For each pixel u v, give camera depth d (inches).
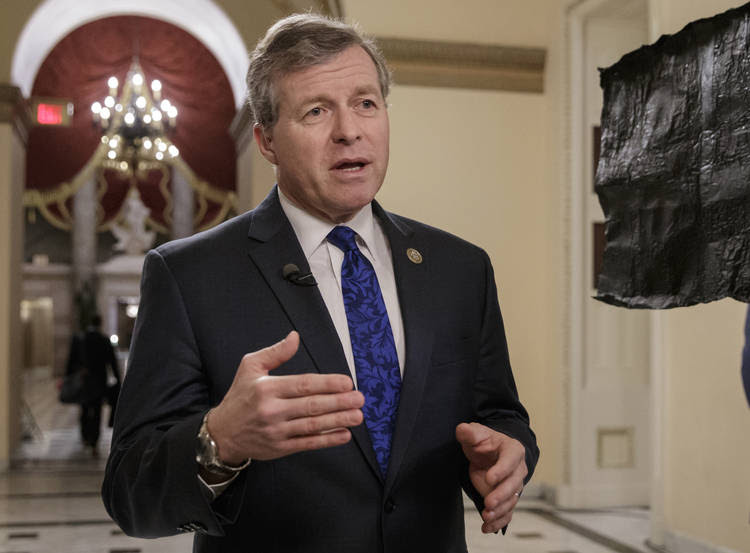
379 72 60.7
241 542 56.6
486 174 262.8
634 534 212.1
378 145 58.7
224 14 369.7
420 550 58.7
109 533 223.9
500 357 66.8
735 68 88.1
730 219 89.6
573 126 251.8
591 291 250.4
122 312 909.2
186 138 589.6
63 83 582.9
